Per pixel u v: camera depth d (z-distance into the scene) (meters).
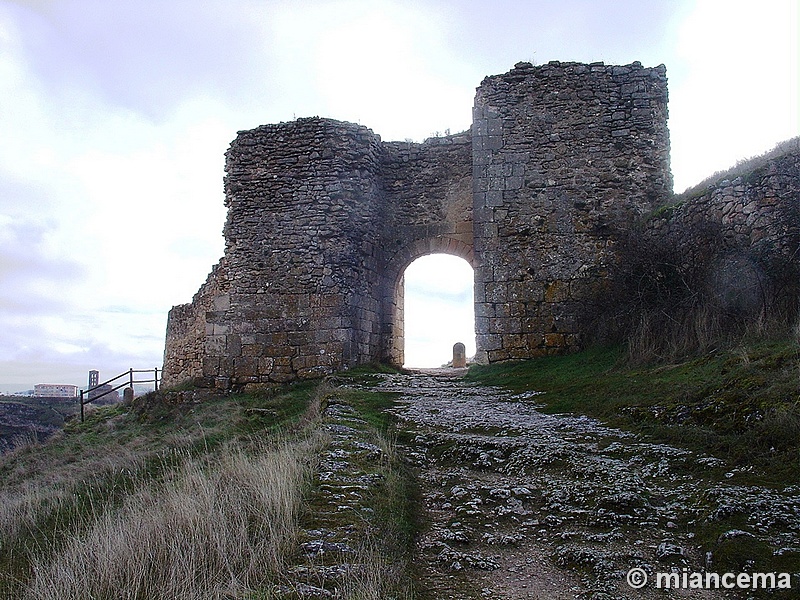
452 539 5.38
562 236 16.47
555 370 13.88
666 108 16.86
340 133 17.50
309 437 8.81
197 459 9.80
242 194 17.73
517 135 17.09
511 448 7.77
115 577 4.82
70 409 36.00
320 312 16.77
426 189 18.47
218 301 17.50
